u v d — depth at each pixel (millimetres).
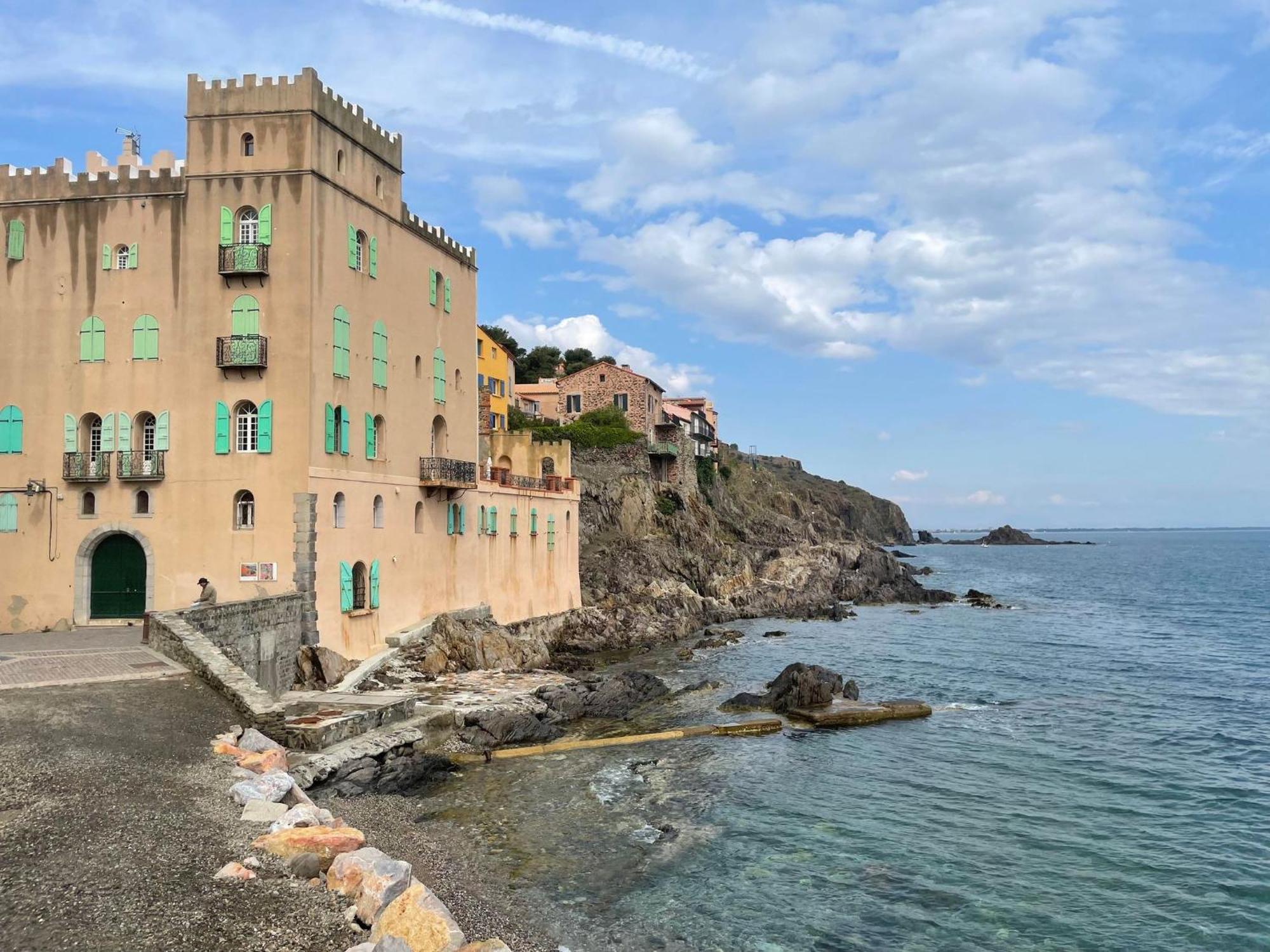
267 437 33375
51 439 34875
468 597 47375
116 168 35219
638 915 18969
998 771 30609
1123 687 46812
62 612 34219
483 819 24219
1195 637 68875
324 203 34688
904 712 38219
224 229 34125
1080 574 154375
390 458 39438
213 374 33969
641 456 90625
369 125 38188
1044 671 52062
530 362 130375
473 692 36000
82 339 34906
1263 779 30062
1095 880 21719
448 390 45406
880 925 19109
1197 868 22516
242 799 17641
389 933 13273
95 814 16172
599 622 61938
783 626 74438
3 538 34719
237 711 23578
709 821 25000
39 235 35469
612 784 27969
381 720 27984
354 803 24094
